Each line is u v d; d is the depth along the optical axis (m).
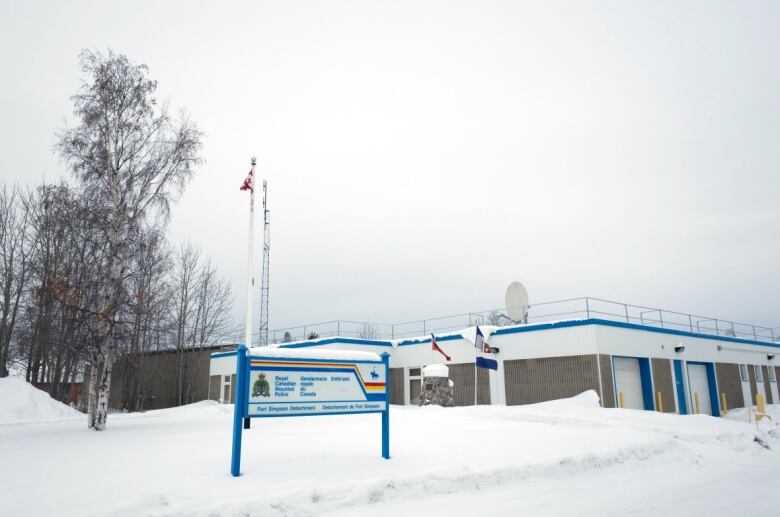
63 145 18.58
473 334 25.11
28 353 34.16
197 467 7.92
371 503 6.51
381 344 29.12
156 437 12.75
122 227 18.14
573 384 21.36
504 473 7.96
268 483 6.76
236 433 7.40
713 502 7.29
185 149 19.73
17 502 5.86
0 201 36.34
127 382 38.19
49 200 19.41
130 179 18.55
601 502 7.07
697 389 27.16
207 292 46.72
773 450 13.88
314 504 6.16
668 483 8.69
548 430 13.06
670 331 25.70
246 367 7.67
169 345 42.12
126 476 7.27
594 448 9.99
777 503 7.26
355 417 17.92
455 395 25.52
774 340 36.75
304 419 17.83
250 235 14.27
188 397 38.03
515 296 25.61
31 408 24.20
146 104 19.39
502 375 23.78
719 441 13.25
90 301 17.36
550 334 22.44
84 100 18.89
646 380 23.44
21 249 35.97
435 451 9.45
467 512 6.29
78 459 8.98
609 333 21.81
